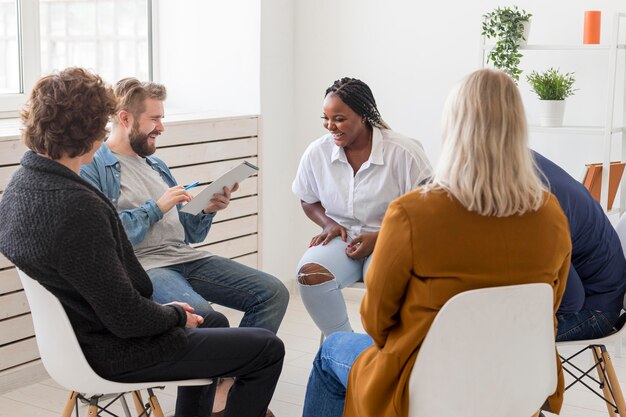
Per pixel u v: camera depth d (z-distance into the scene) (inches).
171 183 116.1
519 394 74.4
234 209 163.5
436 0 165.9
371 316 73.6
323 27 176.7
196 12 173.9
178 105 179.2
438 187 71.0
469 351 70.9
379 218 122.6
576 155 158.7
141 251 108.7
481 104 69.6
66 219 72.4
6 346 125.3
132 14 173.9
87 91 77.5
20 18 149.7
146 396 123.8
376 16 171.9
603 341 94.7
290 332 156.0
